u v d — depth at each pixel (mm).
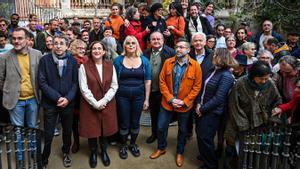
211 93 3623
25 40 3756
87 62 3844
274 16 8273
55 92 3662
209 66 3957
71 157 4199
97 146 4230
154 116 4492
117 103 4035
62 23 7555
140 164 4039
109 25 6012
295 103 3260
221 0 9211
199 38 4102
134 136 4203
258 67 3230
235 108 3465
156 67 4273
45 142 3771
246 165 3266
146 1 10086
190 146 4551
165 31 5258
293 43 5785
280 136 3076
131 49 3912
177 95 3906
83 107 3812
